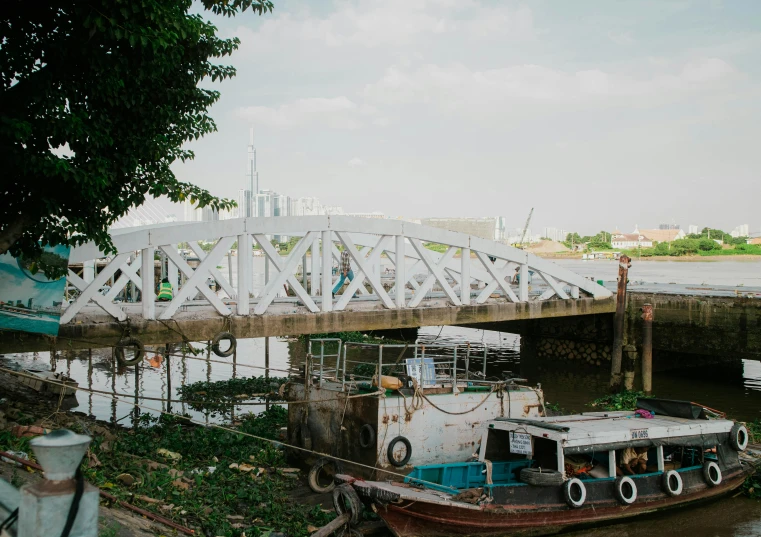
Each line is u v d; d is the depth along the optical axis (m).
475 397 14.26
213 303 17.30
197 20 12.81
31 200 11.05
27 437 11.65
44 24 10.64
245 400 21.19
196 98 13.90
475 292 31.19
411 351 33.94
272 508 11.73
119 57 11.07
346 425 13.73
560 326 31.14
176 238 16.53
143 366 27.56
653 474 13.09
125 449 13.83
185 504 10.93
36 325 14.59
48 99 10.42
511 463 12.80
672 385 26.50
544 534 11.95
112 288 16.16
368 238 26.12
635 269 95.44
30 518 3.23
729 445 14.54
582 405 22.75
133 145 12.32
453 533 11.11
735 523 12.99
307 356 15.15
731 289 33.44
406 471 13.08
